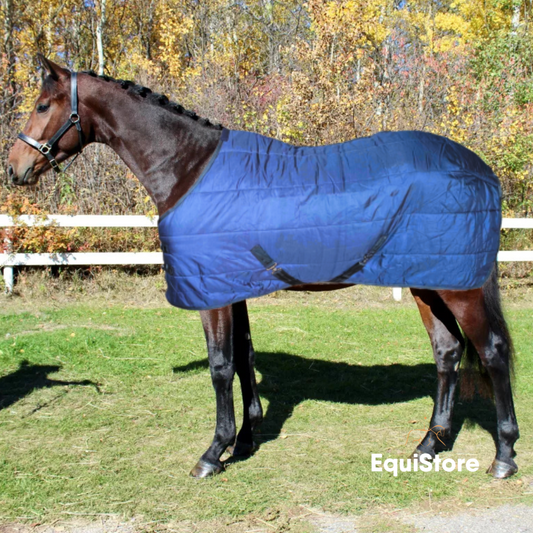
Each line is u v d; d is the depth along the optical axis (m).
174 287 2.71
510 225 7.94
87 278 7.62
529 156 9.33
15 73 11.99
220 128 2.85
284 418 3.66
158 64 15.40
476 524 2.46
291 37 17.83
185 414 3.68
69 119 2.86
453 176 2.68
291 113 9.83
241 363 3.14
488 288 2.85
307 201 2.62
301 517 2.50
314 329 5.82
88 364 4.59
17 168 2.91
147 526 2.42
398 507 2.60
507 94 11.47
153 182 2.79
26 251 7.22
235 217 2.61
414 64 13.41
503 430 2.87
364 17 10.84
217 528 2.41
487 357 2.85
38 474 2.86
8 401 3.84
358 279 2.74
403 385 4.29
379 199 2.63
